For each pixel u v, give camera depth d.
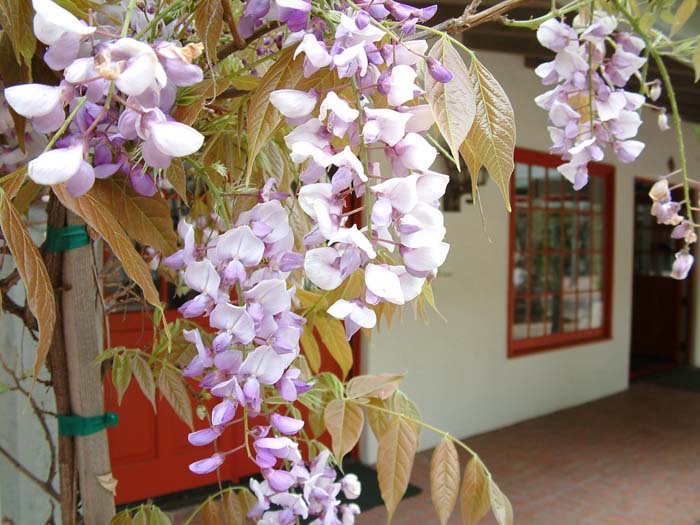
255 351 0.70
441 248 0.66
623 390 7.64
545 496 4.56
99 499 1.01
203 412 1.08
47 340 0.60
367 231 0.65
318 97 0.69
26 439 1.58
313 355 1.29
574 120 1.20
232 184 1.10
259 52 1.03
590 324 7.34
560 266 6.92
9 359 1.51
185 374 0.72
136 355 1.04
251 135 0.69
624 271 7.55
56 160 0.56
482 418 5.90
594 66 1.19
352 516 1.23
